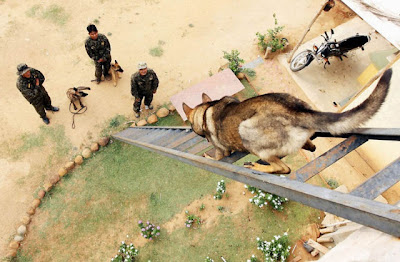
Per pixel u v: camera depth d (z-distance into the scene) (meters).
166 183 7.82
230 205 7.54
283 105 2.90
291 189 1.91
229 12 10.87
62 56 9.49
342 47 8.69
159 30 10.28
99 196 7.59
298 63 9.32
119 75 9.27
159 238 7.12
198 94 8.71
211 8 10.91
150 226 7.01
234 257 6.93
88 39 7.65
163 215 7.41
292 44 10.20
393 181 1.69
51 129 8.29
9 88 8.79
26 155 7.94
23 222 7.14
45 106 8.16
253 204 7.55
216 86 8.84
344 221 6.67
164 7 10.80
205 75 9.59
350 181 7.94
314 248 6.86
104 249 7.03
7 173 7.70
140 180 7.82
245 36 10.38
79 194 7.59
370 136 2.12
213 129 3.53
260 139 2.95
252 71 9.60
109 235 7.17
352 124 2.20
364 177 8.00
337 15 10.94
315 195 1.72
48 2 10.39
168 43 10.06
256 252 6.99
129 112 8.78
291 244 7.04
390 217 1.32
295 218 7.40
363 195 1.68
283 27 10.29
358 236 1.89
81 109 8.59
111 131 8.46
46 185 7.55
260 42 9.90
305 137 2.75
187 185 7.80
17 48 9.45
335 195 1.63
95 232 7.20
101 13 10.42
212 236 7.16
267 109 2.96
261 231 7.23
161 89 9.19
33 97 7.21
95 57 7.97
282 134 2.84
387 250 1.41
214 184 7.84
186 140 5.31
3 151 7.93
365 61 9.87
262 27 10.61
